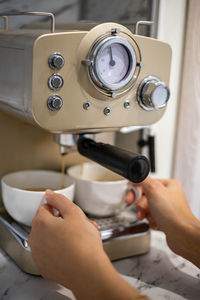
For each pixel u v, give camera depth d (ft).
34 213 1.54
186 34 2.06
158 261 1.66
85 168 2.01
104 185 1.68
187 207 1.67
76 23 1.43
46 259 1.23
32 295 1.37
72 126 1.30
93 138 1.61
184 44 2.09
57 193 1.45
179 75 2.14
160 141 2.21
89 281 1.09
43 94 1.21
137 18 1.91
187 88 2.07
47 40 1.17
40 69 1.18
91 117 1.34
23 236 1.50
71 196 1.63
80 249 1.15
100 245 1.20
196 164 2.12
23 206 1.53
